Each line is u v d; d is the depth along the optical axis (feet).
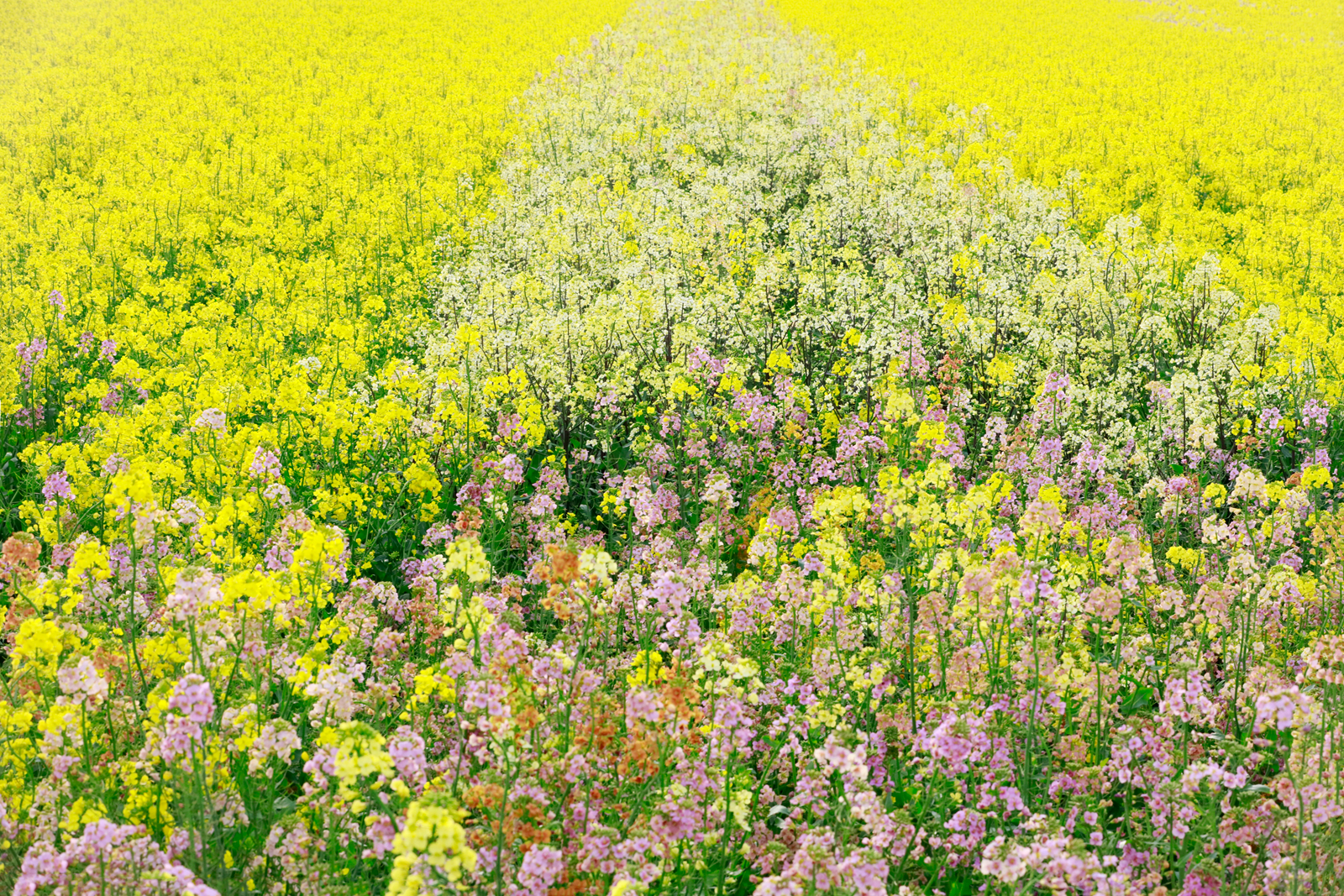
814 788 17.10
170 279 54.75
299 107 100.42
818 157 71.82
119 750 18.02
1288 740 19.27
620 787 17.33
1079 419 35.37
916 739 18.15
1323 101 108.47
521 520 30.37
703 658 17.79
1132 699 21.45
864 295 44.14
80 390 38.42
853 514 27.48
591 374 38.55
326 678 17.48
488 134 90.63
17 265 58.65
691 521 32.24
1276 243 61.21
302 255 63.82
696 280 50.42
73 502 27.78
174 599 16.87
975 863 16.94
